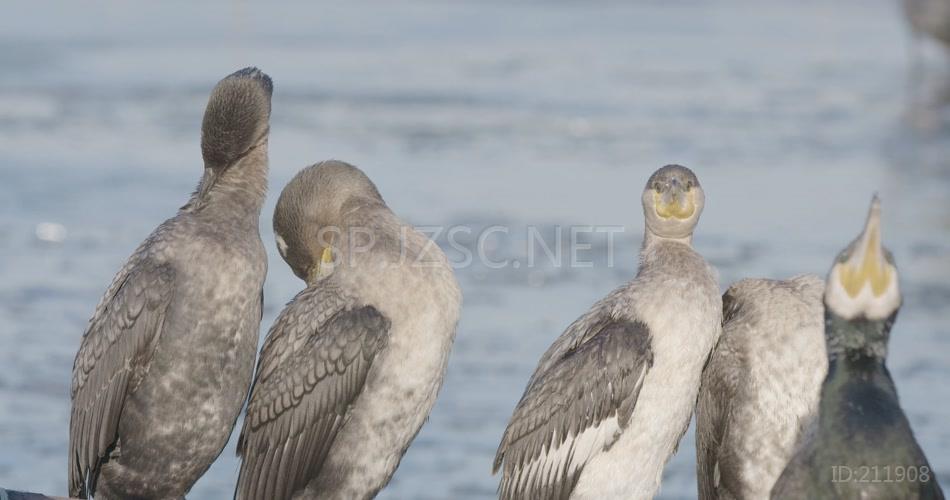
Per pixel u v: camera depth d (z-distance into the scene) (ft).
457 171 87.92
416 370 28.94
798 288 28.48
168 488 29.89
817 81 124.98
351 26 151.84
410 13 163.73
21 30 142.61
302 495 29.53
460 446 49.90
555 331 61.00
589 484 28.99
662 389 28.43
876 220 22.48
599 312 29.45
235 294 29.25
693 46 143.33
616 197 81.97
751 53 139.64
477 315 62.95
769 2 182.19
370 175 86.12
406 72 124.06
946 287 67.77
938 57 142.10
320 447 29.19
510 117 105.40
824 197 83.66
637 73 126.11
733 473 28.25
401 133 98.94
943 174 89.97
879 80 126.62
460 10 167.73
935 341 60.64
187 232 29.37
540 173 87.45
